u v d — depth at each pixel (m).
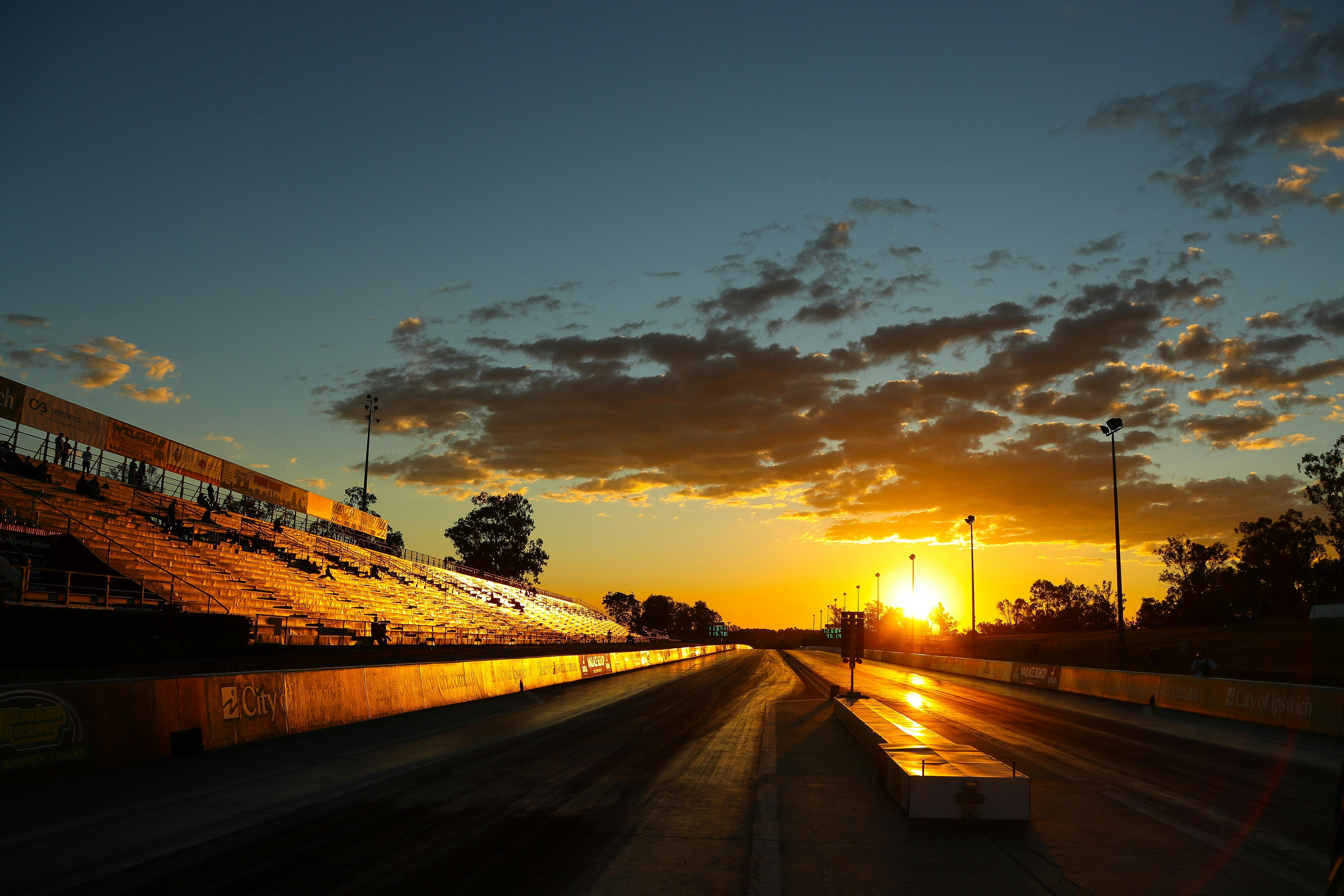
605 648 71.12
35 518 26.36
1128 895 6.34
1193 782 11.30
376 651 30.48
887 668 54.59
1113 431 39.19
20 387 28.19
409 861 6.82
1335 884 3.65
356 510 57.56
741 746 14.43
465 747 13.17
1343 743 15.51
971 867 7.05
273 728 13.28
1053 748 14.73
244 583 33.31
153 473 38.84
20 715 9.12
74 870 6.28
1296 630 51.19
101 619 19.23
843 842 7.84
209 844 7.11
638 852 7.31
